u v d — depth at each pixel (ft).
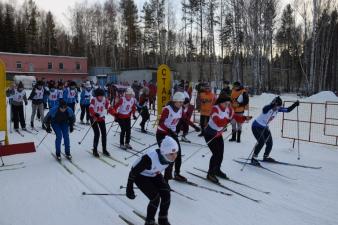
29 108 56.90
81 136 31.32
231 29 96.22
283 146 26.45
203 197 15.40
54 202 14.89
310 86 75.46
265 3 82.64
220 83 107.14
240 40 88.12
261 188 16.66
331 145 26.84
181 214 13.55
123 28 171.63
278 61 154.20
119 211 13.85
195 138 29.71
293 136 31.35
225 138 29.63
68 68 156.04
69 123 22.45
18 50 187.93
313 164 21.01
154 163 11.13
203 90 29.84
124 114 25.08
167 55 140.87
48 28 203.21
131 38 167.63
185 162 21.47
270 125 38.75
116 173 19.13
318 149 25.52
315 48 84.53
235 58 94.32
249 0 78.95
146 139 29.58
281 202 14.87
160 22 141.79
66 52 206.69
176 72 127.54
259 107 55.77
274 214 13.60
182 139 27.84
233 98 27.27
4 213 13.80
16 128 34.19
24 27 199.11
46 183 17.49
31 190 16.46
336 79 118.11
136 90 52.85
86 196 15.53
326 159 22.36
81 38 193.47
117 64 175.11
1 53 140.36
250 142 27.76
